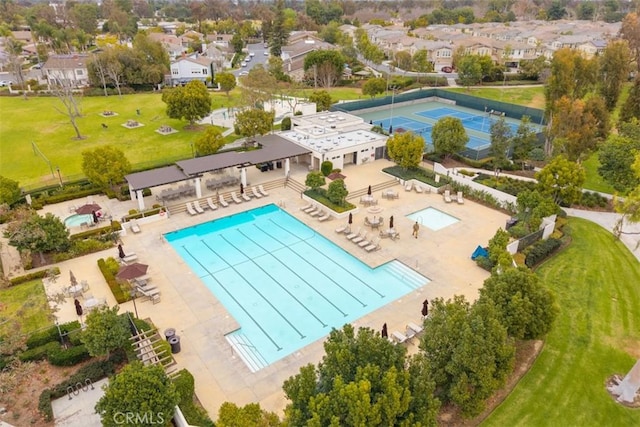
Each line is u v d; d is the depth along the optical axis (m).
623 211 26.23
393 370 16.83
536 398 21.72
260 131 55.53
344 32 142.00
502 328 19.55
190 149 57.59
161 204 41.91
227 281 32.16
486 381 18.56
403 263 33.38
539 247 33.56
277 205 42.75
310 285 31.67
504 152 48.00
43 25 139.50
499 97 88.88
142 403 17.84
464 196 44.03
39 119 72.06
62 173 50.03
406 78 99.00
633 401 21.50
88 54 105.62
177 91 64.50
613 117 64.25
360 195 44.09
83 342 22.81
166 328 26.77
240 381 23.06
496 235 32.16
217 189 45.31
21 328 26.33
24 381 22.55
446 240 36.34
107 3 198.00
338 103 78.12
